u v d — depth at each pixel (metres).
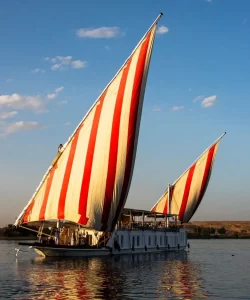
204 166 86.81
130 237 65.50
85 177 53.66
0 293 32.47
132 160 53.75
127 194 54.62
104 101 54.66
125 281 38.53
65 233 60.25
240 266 54.94
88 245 57.12
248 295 32.84
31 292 32.88
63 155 56.31
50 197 55.75
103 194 53.41
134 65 52.69
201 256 71.62
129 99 52.69
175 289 35.06
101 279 39.31
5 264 50.56
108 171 53.34
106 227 54.34
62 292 32.94
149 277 41.47
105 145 53.50
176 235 80.44
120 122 53.03
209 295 32.75
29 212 56.91
